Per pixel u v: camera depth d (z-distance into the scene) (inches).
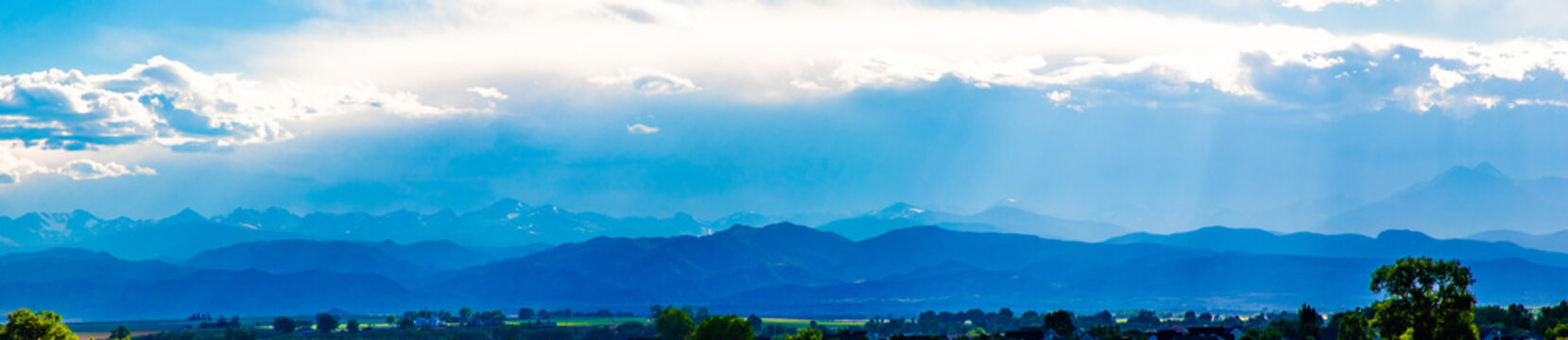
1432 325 5447.8
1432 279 5452.8
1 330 7839.6
